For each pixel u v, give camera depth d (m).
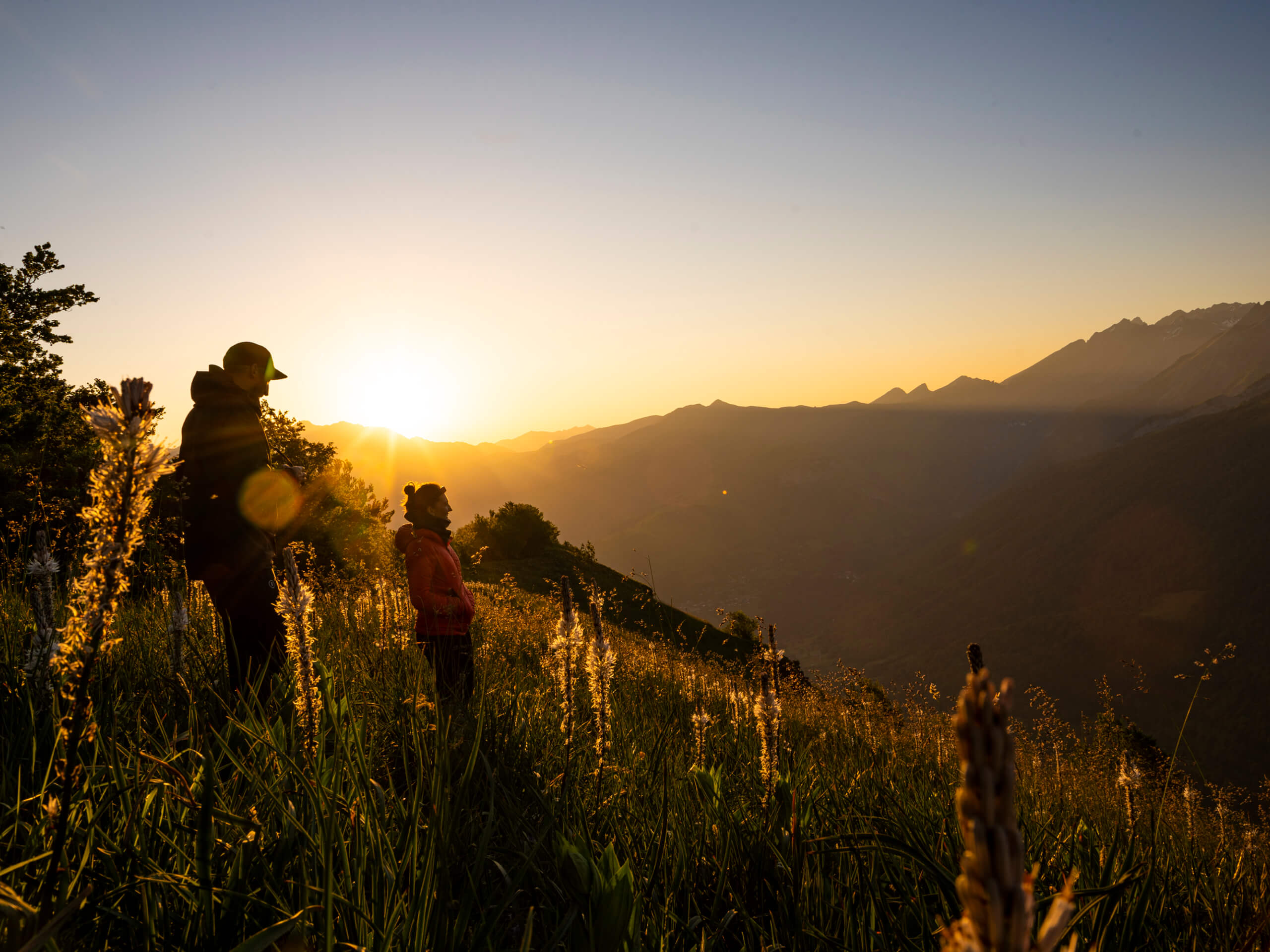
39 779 1.90
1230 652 2.57
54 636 2.18
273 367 3.99
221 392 3.76
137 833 1.69
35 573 2.20
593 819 2.36
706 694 5.43
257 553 3.62
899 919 1.98
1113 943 1.87
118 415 1.03
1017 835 0.32
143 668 3.12
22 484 6.84
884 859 2.25
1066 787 4.25
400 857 1.85
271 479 3.74
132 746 1.91
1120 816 3.18
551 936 1.55
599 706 2.38
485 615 11.31
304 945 1.40
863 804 2.93
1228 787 3.26
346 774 2.04
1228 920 2.24
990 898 0.32
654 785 2.87
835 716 7.11
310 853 1.70
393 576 5.79
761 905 2.05
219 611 3.55
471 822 2.10
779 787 2.46
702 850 2.34
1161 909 2.16
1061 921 0.33
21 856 1.52
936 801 3.11
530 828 2.32
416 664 4.04
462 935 1.53
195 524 3.59
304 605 1.99
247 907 1.49
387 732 2.93
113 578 1.04
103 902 1.46
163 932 1.44
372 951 1.45
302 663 1.97
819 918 1.96
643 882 1.99
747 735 4.00
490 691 3.76
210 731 2.32
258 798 1.95
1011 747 0.34
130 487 1.03
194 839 1.72
